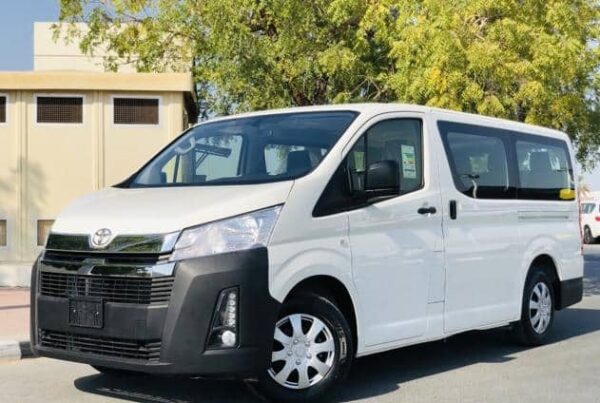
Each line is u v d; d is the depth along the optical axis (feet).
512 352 28.43
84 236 19.62
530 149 29.40
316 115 23.17
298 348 19.72
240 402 20.83
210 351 18.13
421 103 47.03
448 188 24.49
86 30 72.74
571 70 44.57
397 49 45.80
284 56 58.39
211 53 59.67
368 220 21.45
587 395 21.98
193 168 23.53
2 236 46.39
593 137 55.47
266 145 22.49
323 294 20.70
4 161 46.44
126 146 47.14
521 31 42.98
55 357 19.97
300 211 19.80
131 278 18.56
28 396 22.06
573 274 31.30
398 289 22.31
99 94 46.96
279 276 19.02
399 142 23.29
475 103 44.50
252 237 18.85
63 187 46.78
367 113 22.54
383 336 21.80
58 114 46.83
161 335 18.15
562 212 30.89
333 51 54.90
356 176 21.48
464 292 24.89
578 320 36.81
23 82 45.91
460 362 26.61
